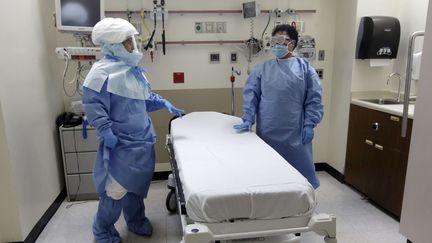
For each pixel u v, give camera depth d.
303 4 3.27
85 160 2.88
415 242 2.08
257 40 3.18
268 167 1.53
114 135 1.97
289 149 2.31
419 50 2.80
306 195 1.33
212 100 3.35
